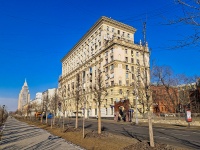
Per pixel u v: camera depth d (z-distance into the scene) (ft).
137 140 40.65
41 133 64.18
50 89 243.60
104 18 213.05
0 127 94.53
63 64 344.49
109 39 206.69
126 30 228.63
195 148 34.42
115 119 158.30
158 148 29.32
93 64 227.61
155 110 168.76
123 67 188.65
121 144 35.68
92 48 234.99
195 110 179.93
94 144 37.40
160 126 90.63
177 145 37.83
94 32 232.32
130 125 102.32
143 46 38.78
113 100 180.55
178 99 189.37
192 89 192.34
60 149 34.55
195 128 77.20
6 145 40.68
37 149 35.40
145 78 36.50
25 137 53.93
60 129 70.59
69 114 254.27
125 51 194.90
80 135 50.44
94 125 101.45
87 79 236.63
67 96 284.61
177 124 98.22
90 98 220.23
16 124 124.77
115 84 180.86
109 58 196.44
